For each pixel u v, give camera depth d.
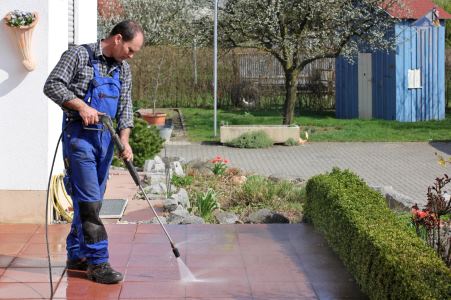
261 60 27.27
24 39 7.11
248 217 8.49
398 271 4.47
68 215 7.55
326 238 6.69
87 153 5.59
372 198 6.48
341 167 15.55
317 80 26.56
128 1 30.34
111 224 7.51
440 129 21.38
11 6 7.20
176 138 20.16
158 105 27.59
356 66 23.83
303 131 21.08
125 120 5.86
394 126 21.84
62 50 8.08
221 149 18.31
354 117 24.06
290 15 19.75
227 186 11.42
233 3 19.50
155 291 5.46
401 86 22.66
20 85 7.24
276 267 6.07
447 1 32.19
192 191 10.80
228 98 27.48
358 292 5.45
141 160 12.98
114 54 5.66
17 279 5.71
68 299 5.29
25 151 7.30
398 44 22.33
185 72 27.55
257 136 18.75
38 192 7.35
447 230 6.61
